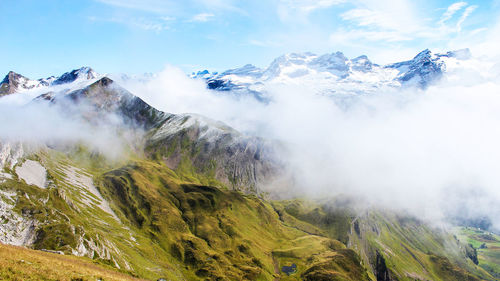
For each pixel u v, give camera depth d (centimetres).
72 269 6981
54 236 18475
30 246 17725
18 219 19112
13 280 5453
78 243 18738
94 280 6644
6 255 6519
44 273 6062
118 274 9406
